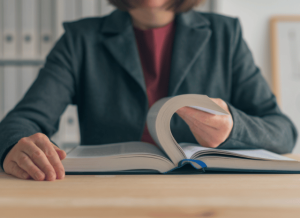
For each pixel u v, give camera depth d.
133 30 0.89
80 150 0.58
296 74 1.86
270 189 0.32
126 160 0.46
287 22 1.88
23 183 0.37
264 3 1.90
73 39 0.87
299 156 0.65
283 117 0.77
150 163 0.46
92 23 0.92
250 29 1.90
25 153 0.43
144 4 0.75
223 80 0.86
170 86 0.81
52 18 1.55
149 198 0.27
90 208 0.24
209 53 0.87
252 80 0.85
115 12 0.92
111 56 0.86
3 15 1.55
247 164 0.46
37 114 0.73
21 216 0.23
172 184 0.36
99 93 0.84
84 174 0.45
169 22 0.88
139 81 0.80
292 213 0.23
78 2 1.57
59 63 0.85
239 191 0.31
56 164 0.42
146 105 0.81
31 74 1.55
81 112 0.89
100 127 0.83
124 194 0.29
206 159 0.46
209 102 0.45
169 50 0.88
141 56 0.89
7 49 1.55
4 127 0.59
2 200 0.27
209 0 1.63
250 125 0.57
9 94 1.54
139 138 0.81
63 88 0.82
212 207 0.24
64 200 0.27
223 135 0.52
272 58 1.87
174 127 0.80
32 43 1.55
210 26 0.91
